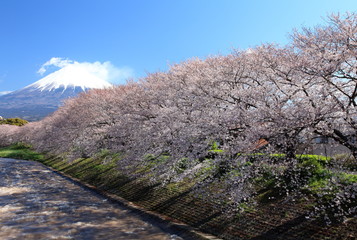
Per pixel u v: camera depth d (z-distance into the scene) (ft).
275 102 34.63
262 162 32.48
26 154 158.30
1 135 224.53
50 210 51.80
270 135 32.40
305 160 42.57
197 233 37.01
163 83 60.39
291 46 36.35
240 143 33.35
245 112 35.73
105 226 42.75
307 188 37.29
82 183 78.07
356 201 31.89
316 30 33.45
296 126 30.40
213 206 41.78
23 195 64.69
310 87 34.91
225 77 43.86
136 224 43.80
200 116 43.19
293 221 33.32
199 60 58.23
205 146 39.63
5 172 100.01
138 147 54.44
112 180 71.10
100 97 88.99
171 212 45.78
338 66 29.76
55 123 109.19
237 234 34.99
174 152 43.78
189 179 53.72
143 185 59.88
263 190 41.57
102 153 89.35
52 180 86.17
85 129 83.92
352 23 29.32
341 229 29.35
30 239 37.11
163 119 49.29
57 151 100.17
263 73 39.27
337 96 33.17
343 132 32.30
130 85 82.23
